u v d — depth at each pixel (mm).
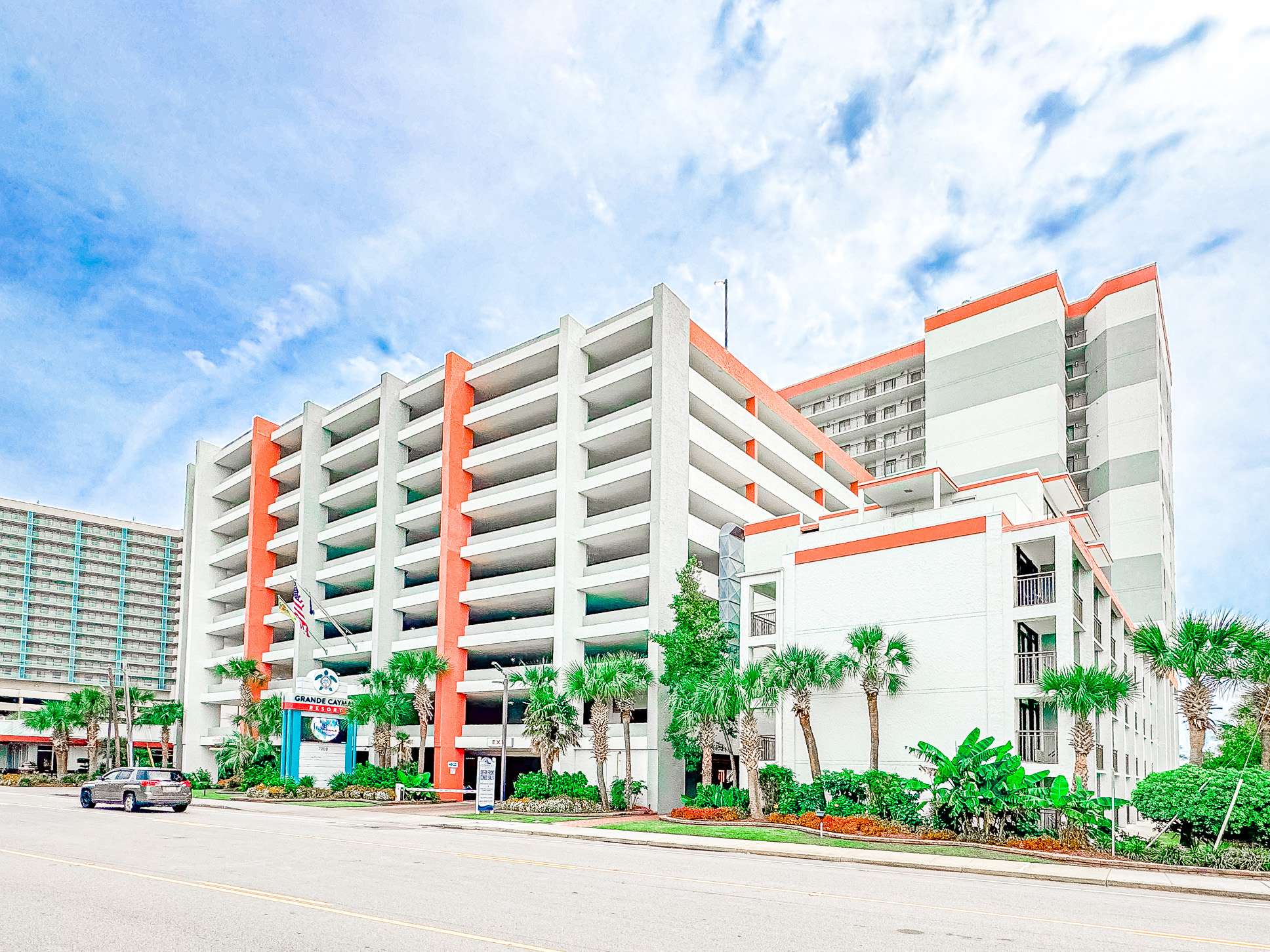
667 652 44250
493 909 12430
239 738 63969
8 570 131000
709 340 55781
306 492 71062
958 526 34906
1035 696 31672
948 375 77438
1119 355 74500
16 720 101000
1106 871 20391
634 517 50688
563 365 55719
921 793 33094
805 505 64500
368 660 68000
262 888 14102
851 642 34750
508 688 52156
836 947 10375
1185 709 30203
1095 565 38406
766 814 34188
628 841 27312
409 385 65438
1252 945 11250
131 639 139875
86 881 14711
